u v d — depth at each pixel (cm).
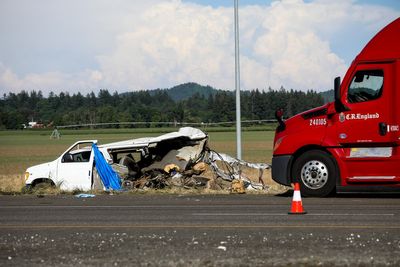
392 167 1808
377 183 1822
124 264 967
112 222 1422
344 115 1841
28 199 1998
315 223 1344
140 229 1308
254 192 2145
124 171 2300
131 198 1977
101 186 2247
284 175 1903
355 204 1681
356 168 1833
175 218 1466
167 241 1151
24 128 15638
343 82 1850
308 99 13775
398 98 1800
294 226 1307
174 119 15850
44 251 1080
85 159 2309
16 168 4109
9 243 1161
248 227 1305
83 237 1215
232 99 15538
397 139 1798
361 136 1827
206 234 1223
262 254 1018
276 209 1609
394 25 1817
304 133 1880
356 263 945
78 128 12431
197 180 2219
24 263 989
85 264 973
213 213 1546
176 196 2028
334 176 1852
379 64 1817
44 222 1442
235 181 2133
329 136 1853
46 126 16150
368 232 1216
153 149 2386
